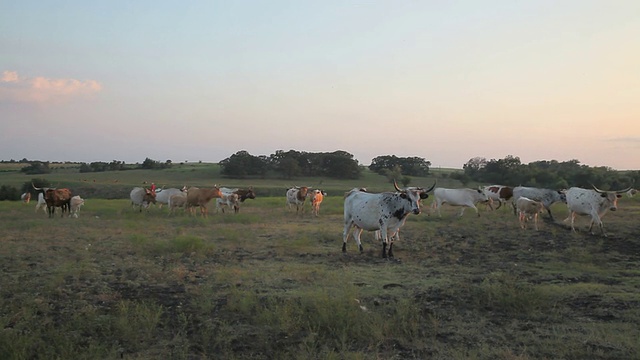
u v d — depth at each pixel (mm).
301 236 16234
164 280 9977
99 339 6535
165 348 6332
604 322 7070
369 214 12836
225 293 8891
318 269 10844
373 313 7227
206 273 10656
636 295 8469
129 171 102938
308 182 84938
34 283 9703
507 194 24547
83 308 7867
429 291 8953
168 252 12977
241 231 17062
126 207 31266
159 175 94438
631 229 17266
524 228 17797
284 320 6930
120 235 16578
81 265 11211
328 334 6637
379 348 6227
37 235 16391
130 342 6492
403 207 12500
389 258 12477
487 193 25094
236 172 92375
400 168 92312
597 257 12328
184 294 8961
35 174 96500
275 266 11391
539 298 7777
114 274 10609
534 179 60562
